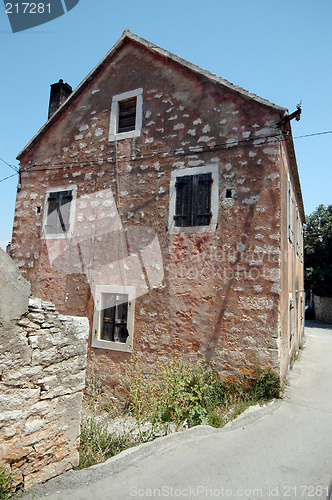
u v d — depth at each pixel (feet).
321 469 13.03
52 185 30.68
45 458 11.32
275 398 20.39
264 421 17.38
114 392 24.52
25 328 10.80
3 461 10.02
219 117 24.64
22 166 32.65
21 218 31.48
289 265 27.96
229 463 13.23
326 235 79.25
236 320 21.88
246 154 23.35
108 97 29.50
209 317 22.65
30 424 10.85
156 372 22.21
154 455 13.65
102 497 10.76
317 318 88.02
